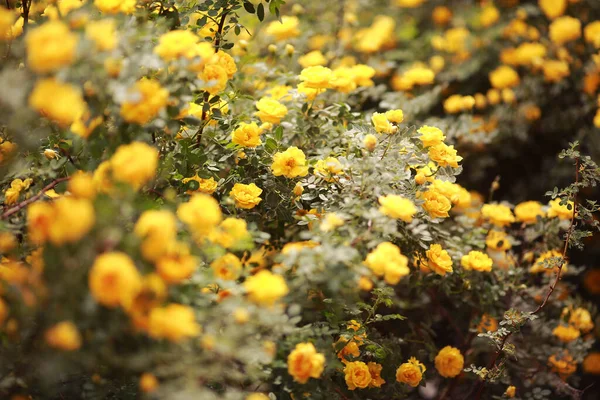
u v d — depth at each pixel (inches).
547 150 128.0
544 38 126.4
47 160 92.5
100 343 82.3
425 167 97.7
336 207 94.4
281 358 88.4
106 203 82.4
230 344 83.9
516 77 123.0
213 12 98.8
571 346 106.3
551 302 107.0
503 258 106.6
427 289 105.8
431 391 112.4
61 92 84.1
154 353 83.0
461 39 128.7
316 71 99.1
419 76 118.1
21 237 89.8
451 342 113.4
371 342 94.7
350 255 86.8
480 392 102.7
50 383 84.2
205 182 95.7
